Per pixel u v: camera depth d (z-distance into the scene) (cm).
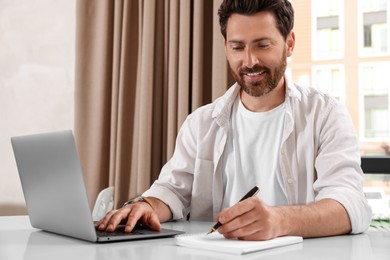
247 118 156
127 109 245
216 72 217
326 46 254
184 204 162
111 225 109
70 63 284
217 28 218
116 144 244
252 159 155
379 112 248
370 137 251
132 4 247
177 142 170
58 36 287
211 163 161
